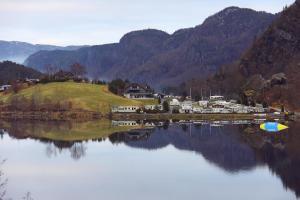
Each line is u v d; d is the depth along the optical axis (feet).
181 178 332.80
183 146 487.61
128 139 548.31
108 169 364.58
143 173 350.02
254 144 494.59
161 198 282.36
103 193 292.61
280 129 640.58
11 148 478.18
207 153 440.45
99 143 513.04
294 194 290.35
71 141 531.91
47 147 483.51
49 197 284.00
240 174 345.72
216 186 309.63
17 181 323.37
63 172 354.13
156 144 503.20
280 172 349.41
